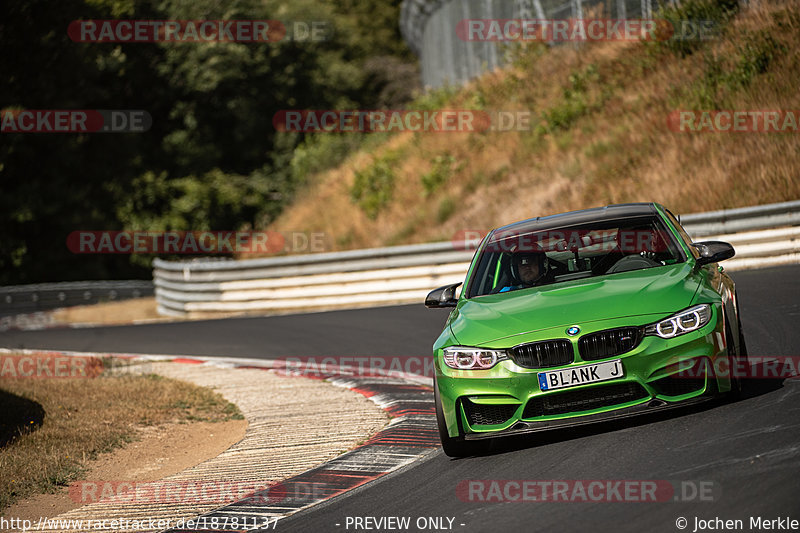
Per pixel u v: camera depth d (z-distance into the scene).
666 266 18.89
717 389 16.80
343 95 147.50
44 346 52.22
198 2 130.62
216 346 45.34
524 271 20.16
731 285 20.02
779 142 48.78
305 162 110.50
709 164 51.47
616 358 16.36
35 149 109.62
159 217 123.44
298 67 139.12
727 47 60.72
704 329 16.64
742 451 14.55
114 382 34.53
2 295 79.56
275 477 19.98
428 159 77.81
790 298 30.58
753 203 46.19
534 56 79.88
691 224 43.69
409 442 21.19
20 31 104.25
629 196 53.00
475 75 92.44
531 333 16.97
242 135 134.88
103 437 25.89
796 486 12.65
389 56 171.25
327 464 20.34
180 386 33.41
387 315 47.41
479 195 66.56
